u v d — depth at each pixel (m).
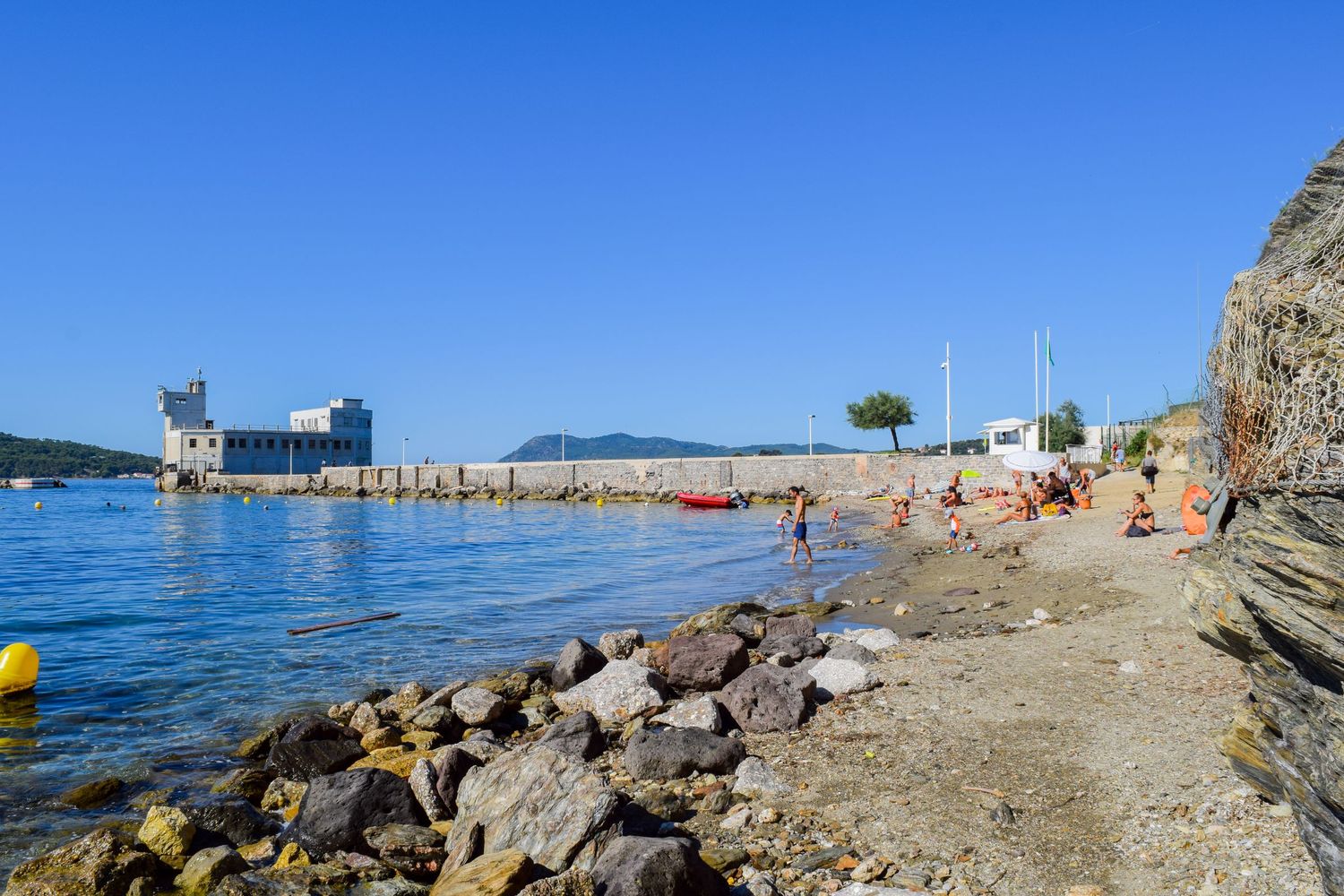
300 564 32.75
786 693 9.71
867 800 7.12
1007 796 6.86
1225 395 4.89
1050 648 11.82
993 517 36.66
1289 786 4.61
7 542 44.56
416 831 6.98
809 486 73.25
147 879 6.59
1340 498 4.00
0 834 7.75
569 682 12.27
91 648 16.38
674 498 77.00
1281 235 5.55
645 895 5.25
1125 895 5.21
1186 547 20.05
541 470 90.62
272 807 8.40
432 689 13.02
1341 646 4.01
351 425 144.88
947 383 66.94
